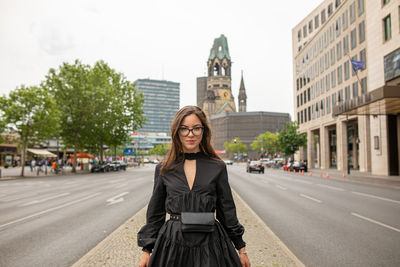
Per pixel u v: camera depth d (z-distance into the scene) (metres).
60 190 17.42
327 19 48.34
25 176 32.56
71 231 7.16
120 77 50.53
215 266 1.94
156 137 159.50
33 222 8.29
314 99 53.03
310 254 5.35
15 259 5.16
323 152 49.38
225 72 178.12
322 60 49.25
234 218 2.12
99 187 18.98
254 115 152.88
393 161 28.66
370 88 30.62
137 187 18.56
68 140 44.16
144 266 2.09
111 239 5.80
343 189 17.20
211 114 172.62
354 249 5.64
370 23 30.50
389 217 8.82
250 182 22.17
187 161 2.18
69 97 40.72
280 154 93.88
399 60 25.69
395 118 28.73
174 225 2.02
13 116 30.44
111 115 43.59
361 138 37.25
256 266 4.35
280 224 7.85
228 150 140.75
